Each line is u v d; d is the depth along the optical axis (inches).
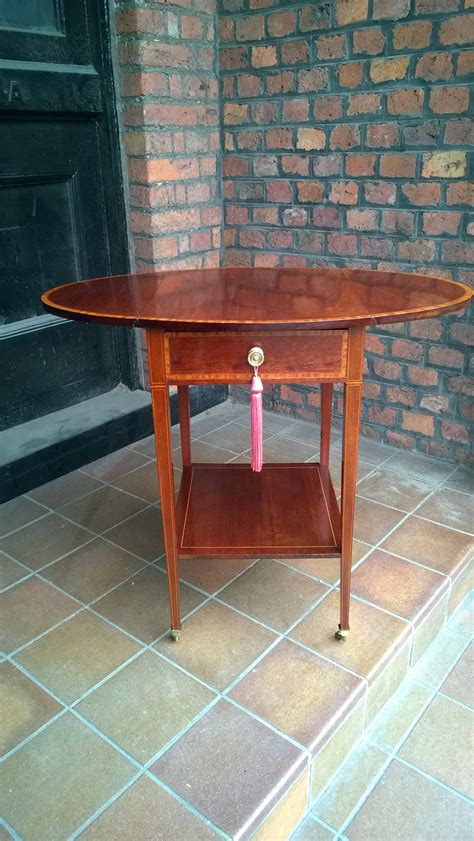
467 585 70.3
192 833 40.4
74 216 89.6
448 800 48.5
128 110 87.1
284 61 86.5
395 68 77.5
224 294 53.6
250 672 53.0
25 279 85.8
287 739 46.8
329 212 89.5
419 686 59.2
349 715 50.3
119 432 92.7
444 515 75.2
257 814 41.6
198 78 91.0
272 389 104.7
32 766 45.1
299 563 67.3
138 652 55.4
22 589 63.6
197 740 46.9
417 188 80.4
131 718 48.9
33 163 82.1
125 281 61.3
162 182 90.7
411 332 86.3
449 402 85.9
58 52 80.4
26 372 88.4
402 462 88.7
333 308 46.8
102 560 68.1
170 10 84.7
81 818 41.5
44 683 52.1
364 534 71.6
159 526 74.3
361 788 49.6
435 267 82.5
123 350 100.2
